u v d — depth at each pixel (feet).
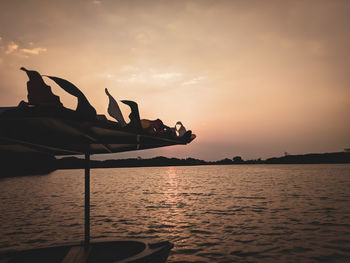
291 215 48.44
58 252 14.90
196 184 151.02
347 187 108.17
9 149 13.43
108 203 72.18
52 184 173.88
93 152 16.35
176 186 138.31
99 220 46.98
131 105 10.77
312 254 26.07
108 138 12.46
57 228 40.45
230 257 25.75
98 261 13.88
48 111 8.05
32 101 8.00
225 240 32.04
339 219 43.60
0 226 42.29
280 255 25.99
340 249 27.35
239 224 41.45
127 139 12.73
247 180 177.88
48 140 11.36
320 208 55.83
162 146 16.11
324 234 33.78
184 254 26.91
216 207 61.11
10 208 64.13
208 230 37.68
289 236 33.14
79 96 8.73
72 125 9.23
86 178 15.46
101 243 15.48
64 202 75.72
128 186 144.56
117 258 14.17
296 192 91.91
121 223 43.98
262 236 33.47
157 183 168.96
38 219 48.55
